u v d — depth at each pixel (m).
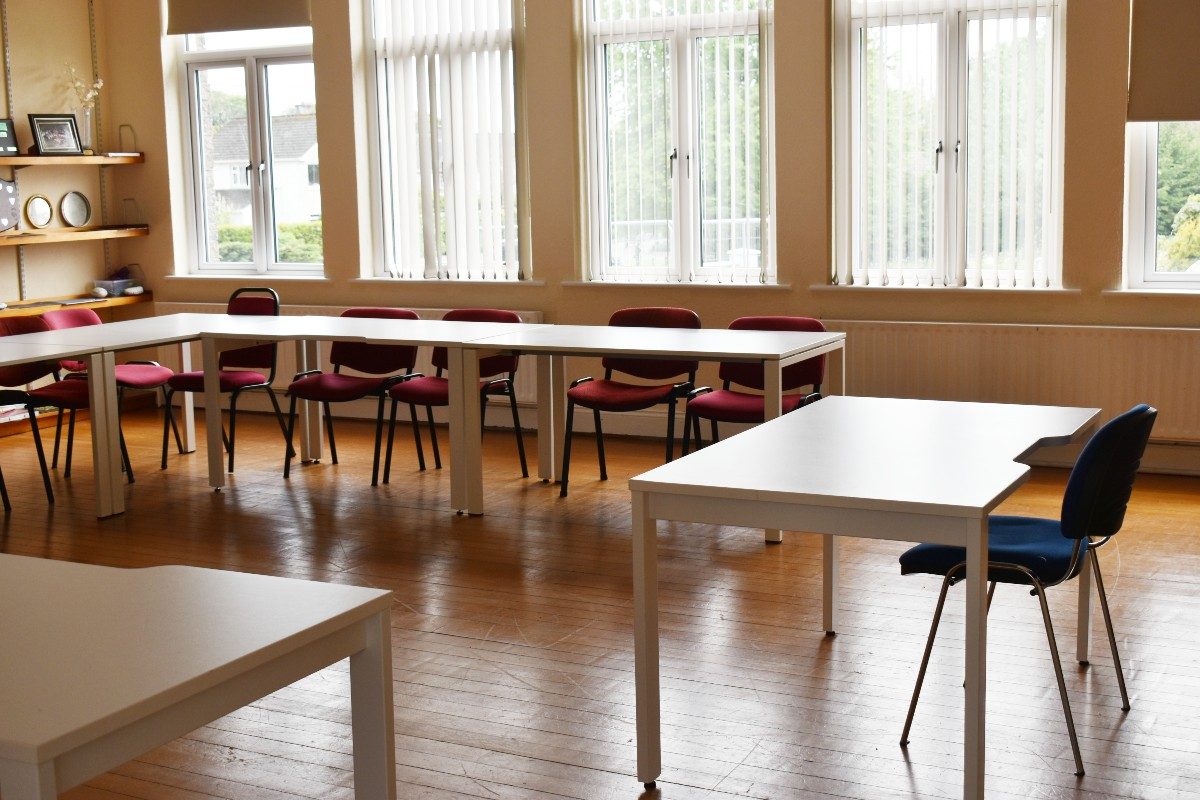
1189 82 5.89
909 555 3.18
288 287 8.27
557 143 7.29
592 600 4.39
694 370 6.04
